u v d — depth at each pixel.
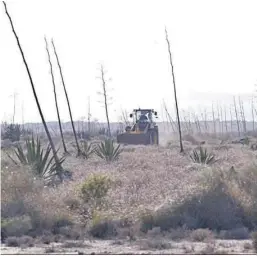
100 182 42.75
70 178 53.53
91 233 33.69
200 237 32.12
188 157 73.62
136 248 29.36
